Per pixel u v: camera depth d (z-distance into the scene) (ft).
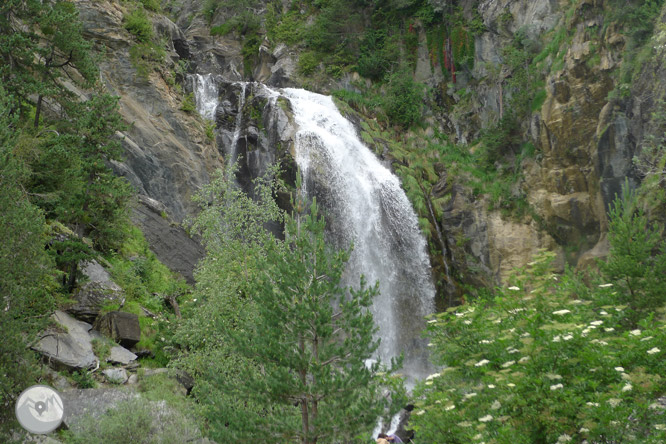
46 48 76.13
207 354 51.60
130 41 111.55
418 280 118.52
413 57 160.15
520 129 128.26
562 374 29.81
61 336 56.39
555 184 115.44
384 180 125.18
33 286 44.34
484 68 146.82
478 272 121.39
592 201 109.09
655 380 27.94
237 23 179.52
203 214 61.05
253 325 40.24
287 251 39.68
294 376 37.17
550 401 27.91
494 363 33.99
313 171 113.91
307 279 38.34
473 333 36.11
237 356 48.70
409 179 128.98
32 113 82.28
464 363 35.12
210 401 40.11
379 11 166.09
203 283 56.18
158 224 92.48
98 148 72.28
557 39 123.13
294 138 116.78
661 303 47.21
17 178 46.55
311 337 38.29
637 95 99.71
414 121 148.66
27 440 39.01
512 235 120.16
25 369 38.63
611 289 48.65
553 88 116.16
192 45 177.06
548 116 116.98
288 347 36.91
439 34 157.58
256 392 37.27
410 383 95.50
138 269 78.64
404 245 120.16
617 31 107.34
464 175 131.44
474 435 28.89
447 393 32.73
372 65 156.97
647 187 87.04
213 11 186.09
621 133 102.78
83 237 72.90
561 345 29.30
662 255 50.01
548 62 123.75
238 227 60.39
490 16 148.46
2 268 39.40
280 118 120.16
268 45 172.55
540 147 121.08
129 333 63.21
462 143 145.07
